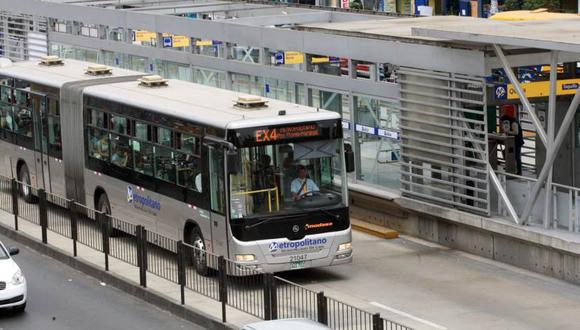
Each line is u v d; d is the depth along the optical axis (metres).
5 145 60.12
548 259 42.56
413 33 45.44
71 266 47.00
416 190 48.75
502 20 49.53
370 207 51.66
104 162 50.69
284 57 56.38
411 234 49.56
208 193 42.38
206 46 62.78
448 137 46.59
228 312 38.62
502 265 44.34
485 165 45.22
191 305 39.62
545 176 42.53
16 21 83.50
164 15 66.25
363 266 44.91
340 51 51.97
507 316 37.75
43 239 49.41
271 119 41.25
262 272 36.88
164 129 45.53
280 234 41.28
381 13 66.81
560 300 39.47
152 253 44.53
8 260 40.59
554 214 43.06
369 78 51.38
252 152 41.06
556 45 39.16
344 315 35.88
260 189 41.19
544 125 50.25
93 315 40.03
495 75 48.56
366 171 52.00
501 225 43.94
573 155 49.84
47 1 80.25
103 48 72.69
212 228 42.31
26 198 56.38
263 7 75.38
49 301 41.94
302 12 71.94
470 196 46.12
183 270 39.66
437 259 45.56
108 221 45.09
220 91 49.25
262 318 37.28
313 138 41.72
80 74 56.41
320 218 41.72
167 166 45.50
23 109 57.75
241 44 59.00
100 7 74.56
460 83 46.03
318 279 43.12
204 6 76.00
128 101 48.31
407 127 48.50
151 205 46.97
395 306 39.22
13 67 60.56
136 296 42.31
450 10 102.19
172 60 65.19
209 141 42.03
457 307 38.91
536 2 88.44
